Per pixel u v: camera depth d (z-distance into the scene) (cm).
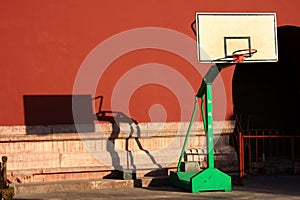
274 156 2228
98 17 1703
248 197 1369
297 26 1862
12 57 1628
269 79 2320
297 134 2277
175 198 1370
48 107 1641
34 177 1598
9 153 1598
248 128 2266
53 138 1630
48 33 1662
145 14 1742
